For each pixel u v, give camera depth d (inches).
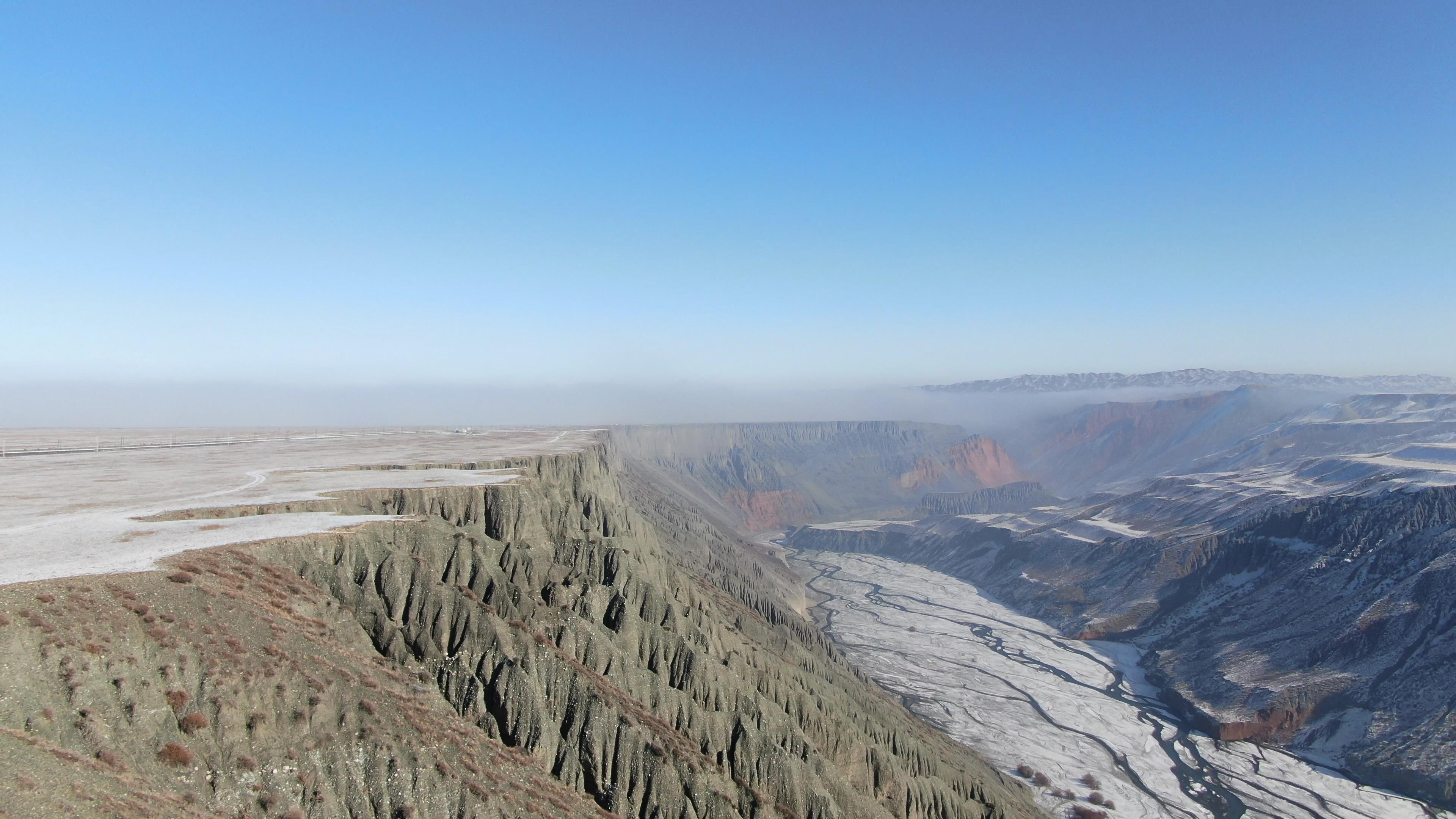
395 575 2183.8
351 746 1663.4
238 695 1562.5
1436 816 4023.1
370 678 1867.6
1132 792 4303.6
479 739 1929.1
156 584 1704.0
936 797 3166.8
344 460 4601.4
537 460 4357.8
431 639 2108.8
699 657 2628.0
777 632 4608.8
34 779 1138.7
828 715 3211.1
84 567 1765.5
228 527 2285.9
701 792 2143.2
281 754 1545.3
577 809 1908.2
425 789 1675.7
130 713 1392.7
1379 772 4468.5
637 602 2847.0
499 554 2645.2
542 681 2138.3
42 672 1352.1
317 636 1887.3
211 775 1425.9
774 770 2425.0
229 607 1759.4
